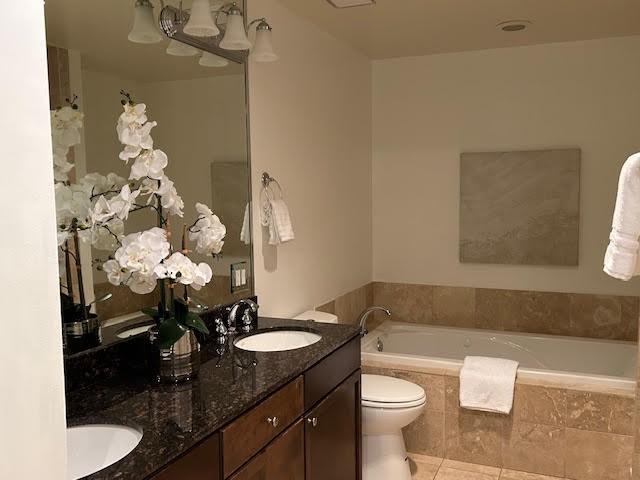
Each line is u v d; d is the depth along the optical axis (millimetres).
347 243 4020
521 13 3236
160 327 1864
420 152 4316
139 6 2105
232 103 2670
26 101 786
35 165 802
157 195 2023
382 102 4395
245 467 1702
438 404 3311
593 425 3000
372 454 2945
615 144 3826
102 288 1922
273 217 2906
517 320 4145
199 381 1875
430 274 4371
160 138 2244
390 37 3723
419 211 4363
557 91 3930
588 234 3932
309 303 3457
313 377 2154
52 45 1760
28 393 794
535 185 4012
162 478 1348
